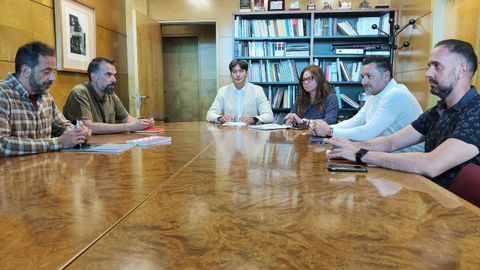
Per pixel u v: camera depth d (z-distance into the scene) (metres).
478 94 1.42
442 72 1.46
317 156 1.44
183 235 0.60
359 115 2.62
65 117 2.38
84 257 0.52
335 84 4.46
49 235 0.60
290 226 0.65
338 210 0.75
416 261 0.51
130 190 0.91
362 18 4.30
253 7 4.59
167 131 2.47
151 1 5.07
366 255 0.53
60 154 1.47
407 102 2.12
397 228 0.65
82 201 0.81
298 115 3.14
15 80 1.76
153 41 4.96
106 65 2.51
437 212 0.74
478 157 1.25
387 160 1.21
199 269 0.48
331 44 4.45
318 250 0.55
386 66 2.23
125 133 2.34
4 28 2.17
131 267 0.49
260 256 0.52
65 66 2.76
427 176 1.14
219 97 3.47
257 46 4.43
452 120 1.46
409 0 3.92
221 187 0.94
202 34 6.22
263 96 3.40
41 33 2.52
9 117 1.69
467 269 0.49
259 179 1.04
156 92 5.11
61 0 2.69
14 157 1.40
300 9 4.45
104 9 3.44
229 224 0.66
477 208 0.77
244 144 1.79
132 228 0.64
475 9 3.01
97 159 1.36
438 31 3.31
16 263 0.50
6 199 0.82
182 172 1.13
